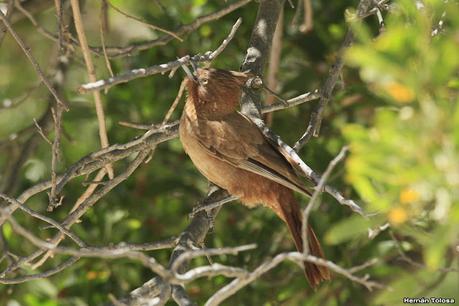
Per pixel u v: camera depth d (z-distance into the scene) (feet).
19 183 46.60
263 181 35.68
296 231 35.68
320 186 24.67
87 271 44.11
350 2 47.09
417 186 20.10
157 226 46.19
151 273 44.52
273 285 43.21
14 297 43.14
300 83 46.52
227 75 36.17
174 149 47.98
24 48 34.42
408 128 20.11
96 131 48.93
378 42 20.71
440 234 20.04
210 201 36.76
